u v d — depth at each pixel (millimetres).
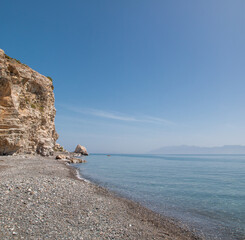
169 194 20828
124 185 25000
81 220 10055
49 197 12953
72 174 29469
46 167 30188
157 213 13836
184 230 11062
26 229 8180
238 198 19781
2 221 8562
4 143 36844
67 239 7766
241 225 12195
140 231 9875
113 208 13281
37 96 51219
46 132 55969
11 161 31906
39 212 10172
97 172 38312
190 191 22938
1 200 10984
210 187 26188
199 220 12938
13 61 44562
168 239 9422
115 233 9070
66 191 15359
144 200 17531
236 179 34594
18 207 10375
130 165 64250
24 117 43344
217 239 10156
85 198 14438
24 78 44938
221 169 55812
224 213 14602
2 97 37438
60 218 9898
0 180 16312
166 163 83000
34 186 14883
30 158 39438
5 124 36906
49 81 57156
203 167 63094
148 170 48188
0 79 35875
